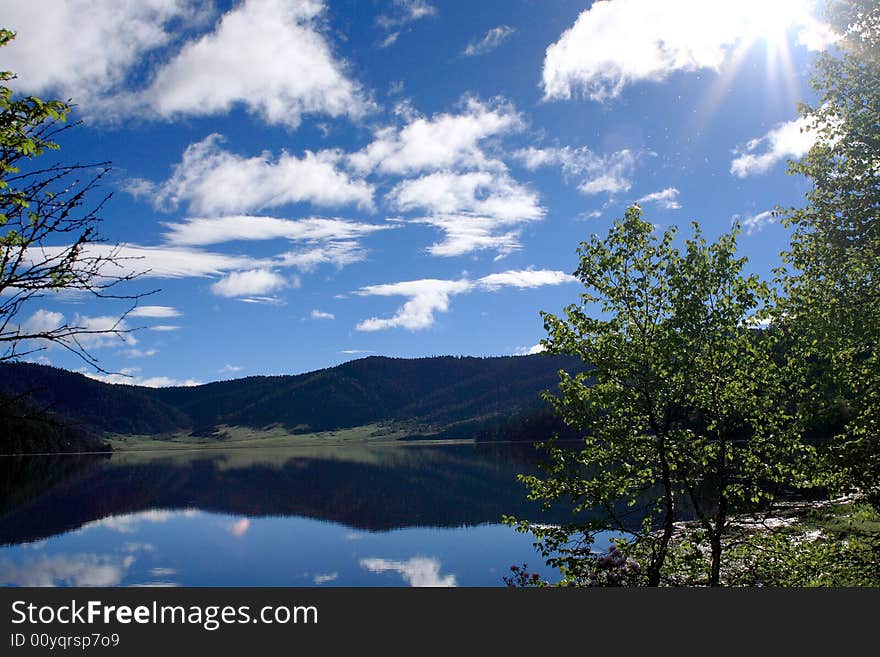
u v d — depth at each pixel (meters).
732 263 12.84
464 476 100.06
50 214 5.91
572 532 13.90
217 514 63.47
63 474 121.31
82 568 35.91
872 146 15.02
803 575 13.15
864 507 14.53
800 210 16.55
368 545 41.25
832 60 16.19
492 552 35.84
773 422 13.39
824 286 15.30
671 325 12.88
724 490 13.17
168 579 32.59
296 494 82.31
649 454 13.48
